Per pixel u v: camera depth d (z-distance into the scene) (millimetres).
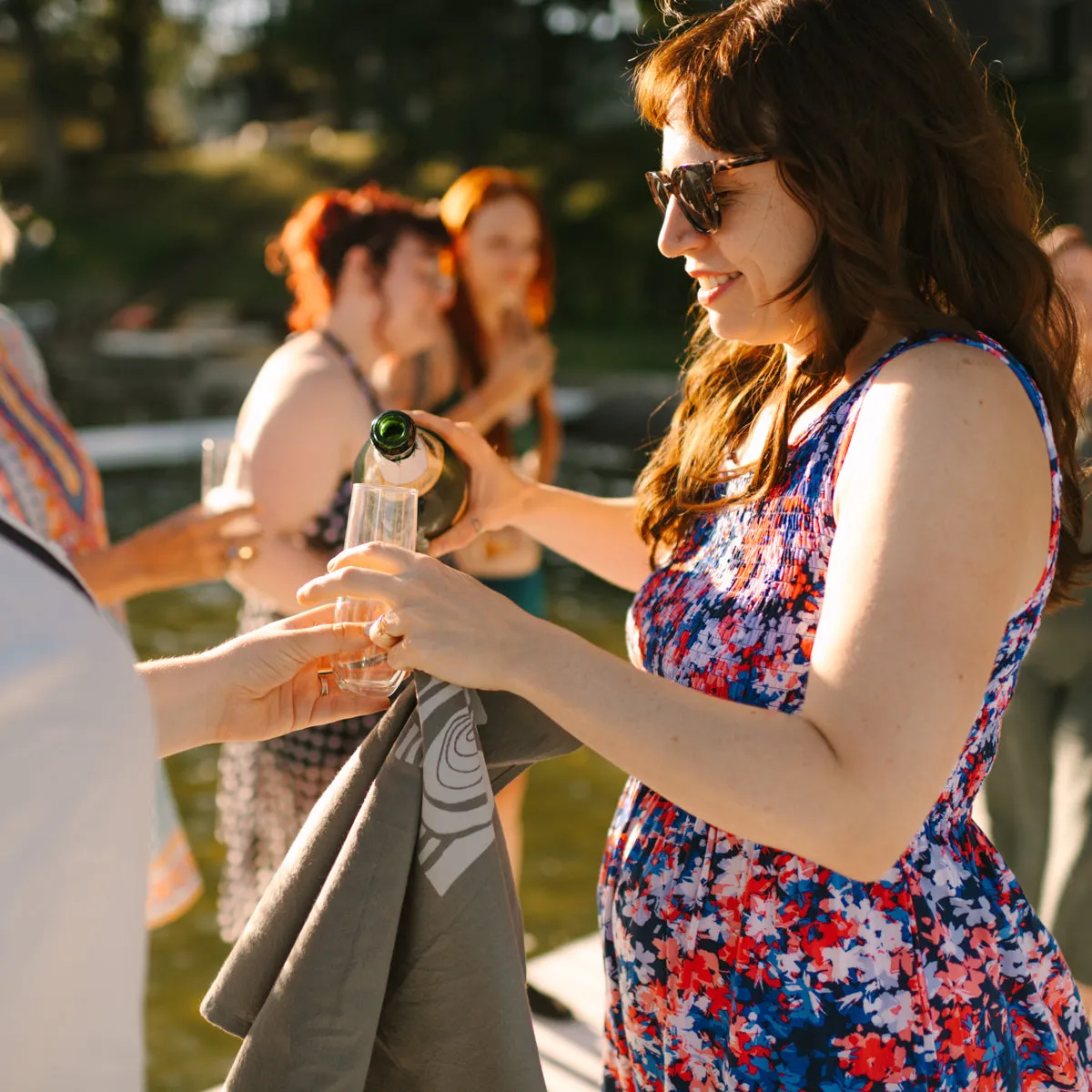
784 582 1218
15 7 35781
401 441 1377
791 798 1018
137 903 791
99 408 16797
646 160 27219
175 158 36812
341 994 1136
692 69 1199
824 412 1227
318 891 1186
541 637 1107
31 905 727
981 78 1218
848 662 1039
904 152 1168
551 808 4758
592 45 29625
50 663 726
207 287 28016
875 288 1168
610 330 23875
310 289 2590
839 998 1174
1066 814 2395
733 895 1221
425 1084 1183
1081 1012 1316
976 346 1137
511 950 1159
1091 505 2117
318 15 30031
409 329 2484
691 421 1535
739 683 1224
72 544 2203
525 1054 1160
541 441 3545
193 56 44375
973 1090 1195
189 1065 3100
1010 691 1238
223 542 2145
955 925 1202
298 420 2326
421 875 1148
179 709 1237
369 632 1159
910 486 1066
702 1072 1244
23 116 39219
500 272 3316
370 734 1195
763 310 1271
